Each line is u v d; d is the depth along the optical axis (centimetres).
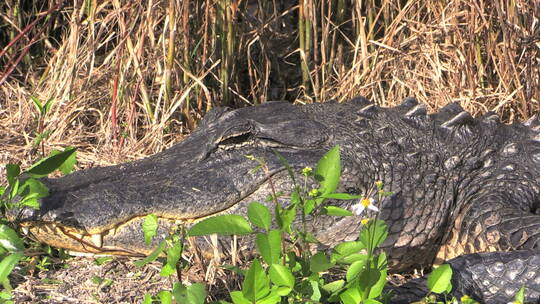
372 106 906
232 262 793
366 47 1216
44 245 825
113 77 1138
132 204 777
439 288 643
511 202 876
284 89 1330
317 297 640
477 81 1202
